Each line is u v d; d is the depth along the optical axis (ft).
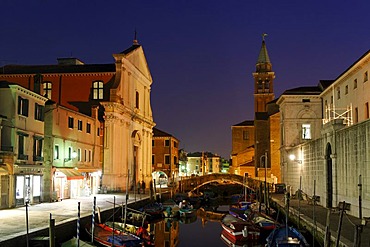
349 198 95.61
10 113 101.91
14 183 101.19
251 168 286.05
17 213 90.38
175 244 102.78
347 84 140.26
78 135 141.18
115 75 176.55
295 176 158.61
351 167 94.38
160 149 285.43
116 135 170.19
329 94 163.84
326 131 111.86
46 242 64.95
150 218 135.23
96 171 156.56
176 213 148.25
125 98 181.06
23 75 178.50
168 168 284.00
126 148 182.91
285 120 178.19
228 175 243.19
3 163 97.09
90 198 137.18
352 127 93.61
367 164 85.05
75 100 177.37
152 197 150.71
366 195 85.51
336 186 104.88
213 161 575.79
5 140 101.35
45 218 82.17
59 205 109.60
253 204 151.23
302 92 176.96
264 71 313.12
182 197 198.80
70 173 128.57
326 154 114.21
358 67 127.13
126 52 183.83
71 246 69.36
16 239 61.26
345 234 69.77
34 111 111.86
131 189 187.21
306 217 92.38
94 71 178.60
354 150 92.48
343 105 144.46
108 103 166.71
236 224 100.83
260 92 311.27
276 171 230.07
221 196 269.03
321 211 104.17
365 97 122.83
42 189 116.06
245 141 312.50
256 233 99.66
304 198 137.90
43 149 117.39
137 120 198.80
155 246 99.25
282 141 185.47
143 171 209.77
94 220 82.53
